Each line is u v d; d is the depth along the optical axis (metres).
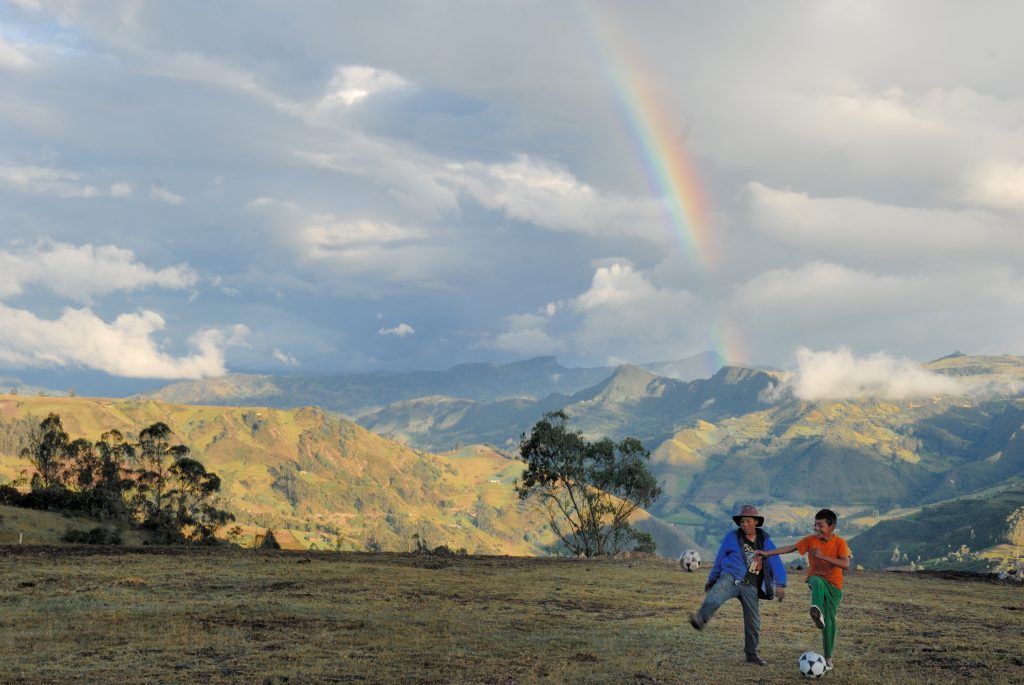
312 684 11.07
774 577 13.46
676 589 24.27
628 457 71.06
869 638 16.30
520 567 31.08
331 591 21.08
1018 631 17.64
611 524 72.25
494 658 13.09
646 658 13.45
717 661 13.53
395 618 16.91
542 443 70.38
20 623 15.51
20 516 85.06
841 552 13.16
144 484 109.19
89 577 22.56
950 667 13.34
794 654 14.37
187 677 11.35
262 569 26.17
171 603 18.34
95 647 13.45
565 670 12.26
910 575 32.84
